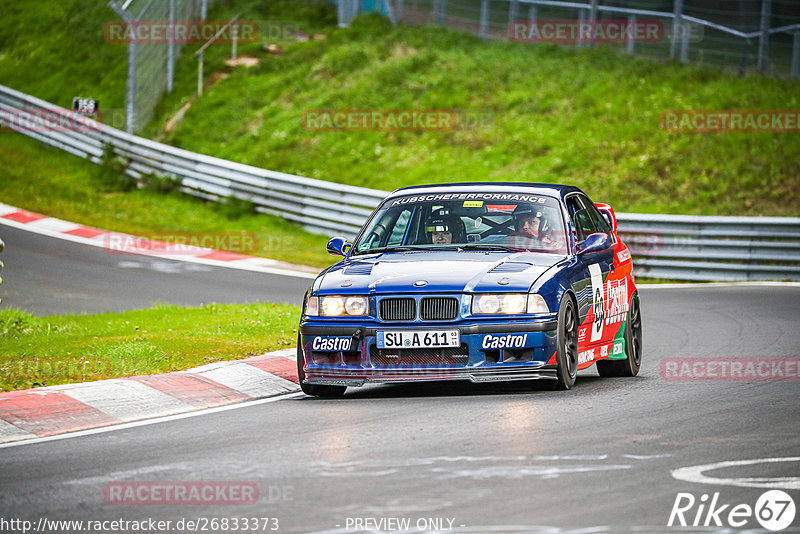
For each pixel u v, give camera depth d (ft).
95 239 242.78
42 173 300.61
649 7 366.63
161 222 270.46
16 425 82.02
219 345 123.54
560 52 361.71
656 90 328.70
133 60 308.40
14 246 228.22
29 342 126.72
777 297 183.32
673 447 69.15
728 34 355.77
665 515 53.57
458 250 98.78
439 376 88.58
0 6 422.41
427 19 391.24
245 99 348.38
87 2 408.26
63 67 376.27
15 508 58.03
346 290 91.61
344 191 264.31
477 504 56.03
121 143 305.53
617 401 87.40
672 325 149.07
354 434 75.46
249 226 272.10
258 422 82.43
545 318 88.99
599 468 63.46
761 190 272.72
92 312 166.30
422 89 343.67
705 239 232.12
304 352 92.84
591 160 296.30
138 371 105.40
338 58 364.38
